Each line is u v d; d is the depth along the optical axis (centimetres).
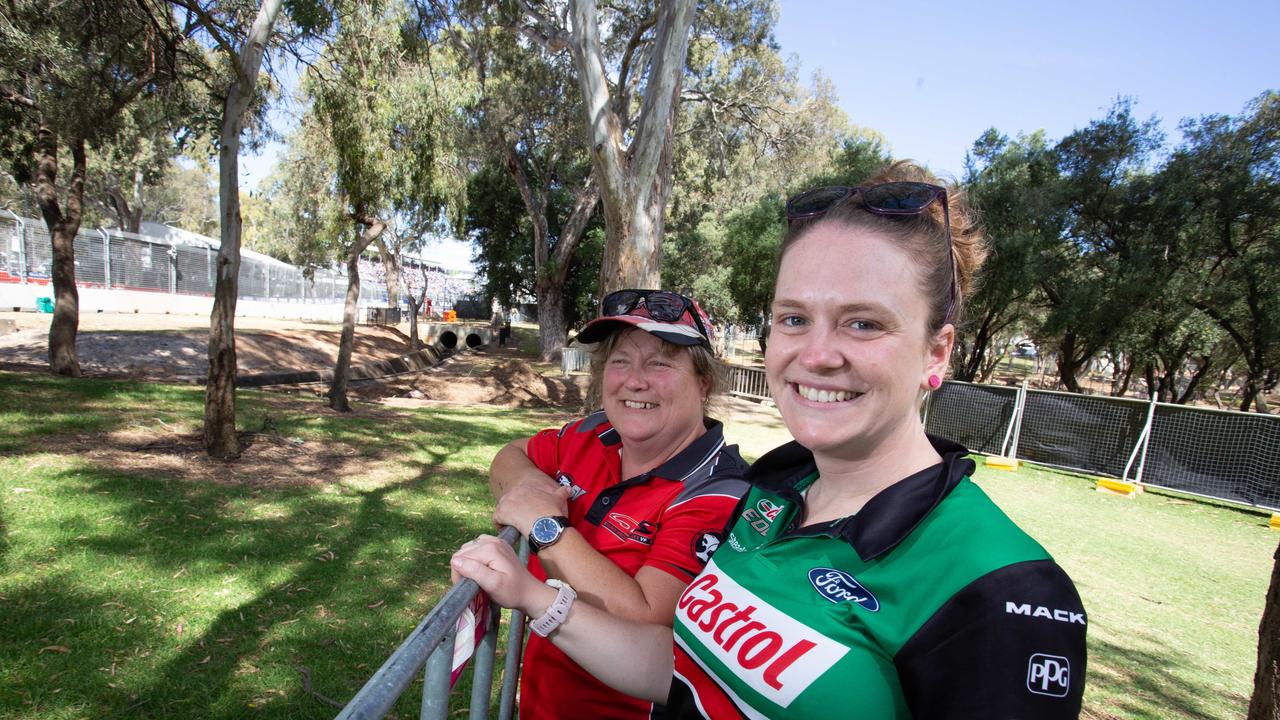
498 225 2991
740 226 2412
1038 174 2053
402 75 1026
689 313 175
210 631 367
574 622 118
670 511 153
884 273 98
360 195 1102
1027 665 76
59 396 909
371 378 2023
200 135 1262
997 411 1386
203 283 2991
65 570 413
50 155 1148
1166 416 1180
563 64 2081
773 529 117
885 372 98
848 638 91
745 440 1385
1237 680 454
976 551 85
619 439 189
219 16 1001
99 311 2356
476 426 1184
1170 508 1037
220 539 494
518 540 159
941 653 81
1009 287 1938
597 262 2747
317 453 805
